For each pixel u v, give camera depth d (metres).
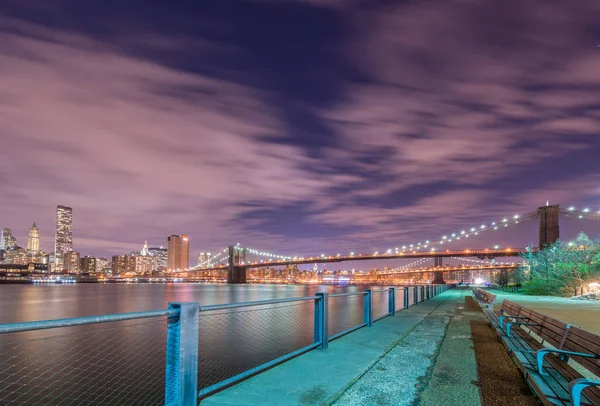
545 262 45.81
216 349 20.39
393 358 7.24
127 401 12.53
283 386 5.41
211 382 13.55
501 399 5.08
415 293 20.55
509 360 7.18
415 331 10.54
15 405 12.85
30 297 99.12
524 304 24.81
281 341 22.36
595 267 40.75
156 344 25.33
